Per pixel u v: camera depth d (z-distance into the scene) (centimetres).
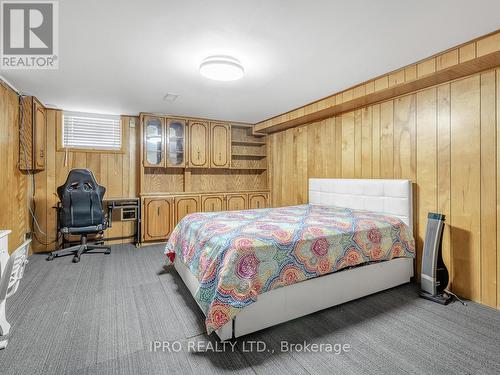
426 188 289
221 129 510
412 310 231
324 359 168
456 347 180
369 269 256
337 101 351
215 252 200
